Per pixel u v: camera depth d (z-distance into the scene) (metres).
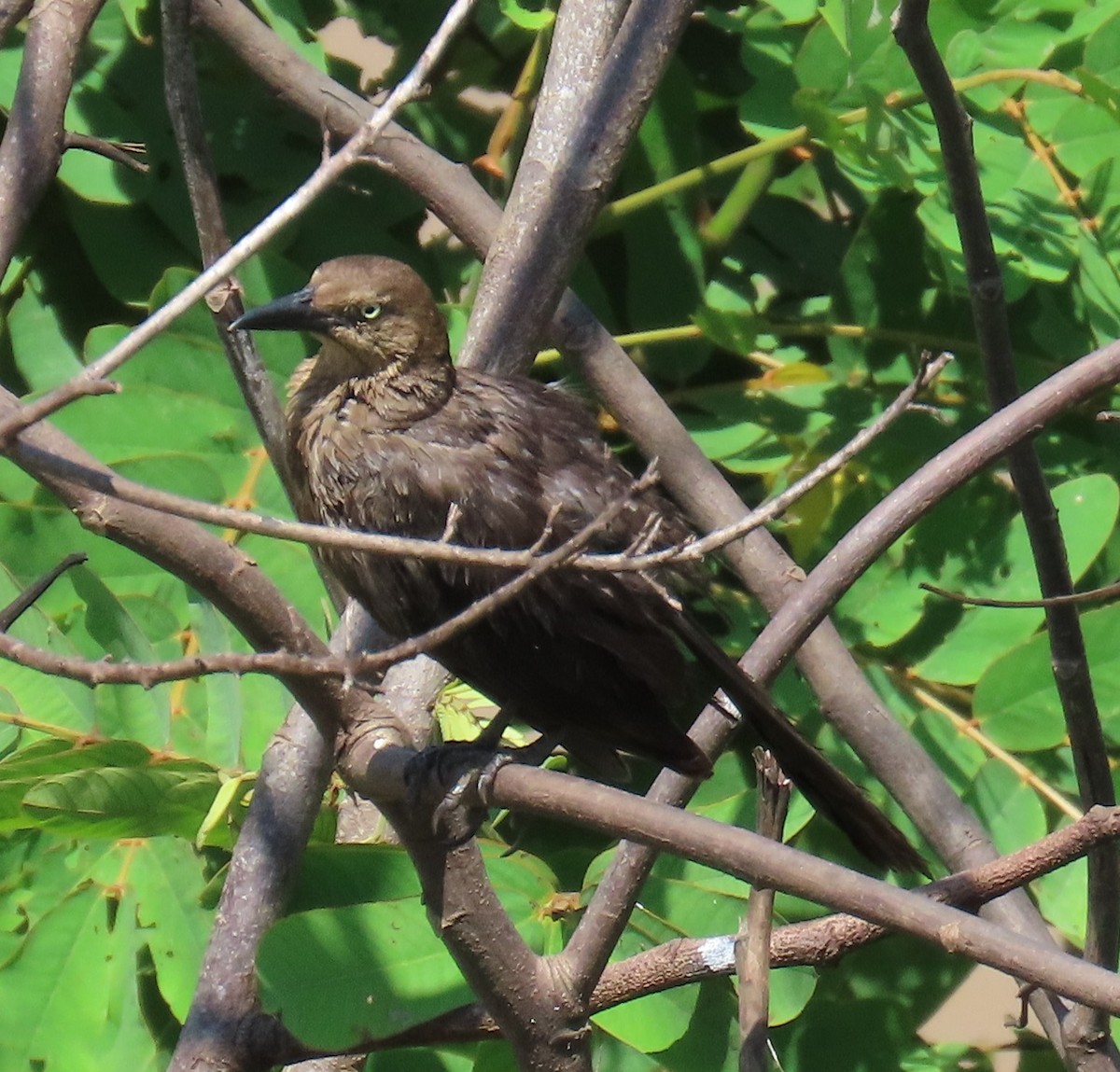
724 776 8.77
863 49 9.05
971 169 7.04
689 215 10.05
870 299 9.66
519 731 8.97
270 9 9.62
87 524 5.73
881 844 7.21
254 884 7.24
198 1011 7.08
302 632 6.10
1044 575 7.15
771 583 8.57
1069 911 8.39
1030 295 9.50
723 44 10.47
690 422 9.73
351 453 8.06
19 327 9.17
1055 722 8.62
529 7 9.91
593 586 7.64
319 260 9.74
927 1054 8.94
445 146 10.47
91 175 9.24
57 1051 7.70
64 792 7.34
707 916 8.14
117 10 9.49
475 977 6.67
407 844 6.52
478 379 8.34
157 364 8.83
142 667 4.88
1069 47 9.18
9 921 7.91
